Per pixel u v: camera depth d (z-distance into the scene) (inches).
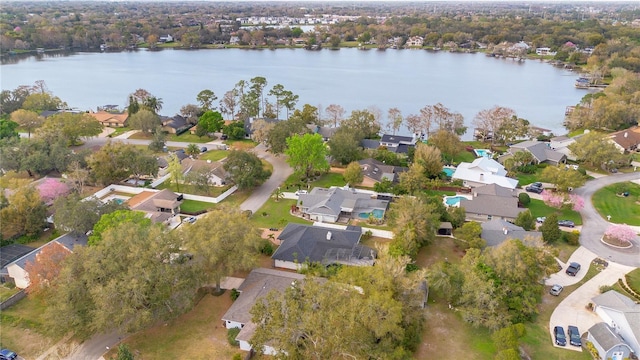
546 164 4512.8
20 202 2945.4
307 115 5639.8
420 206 2866.6
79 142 5017.2
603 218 3366.1
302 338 1801.2
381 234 3097.9
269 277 2409.0
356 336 1747.0
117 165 3880.4
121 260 2055.9
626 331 2065.7
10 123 4734.3
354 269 2204.7
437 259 2812.5
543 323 2222.0
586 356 2012.8
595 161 4269.2
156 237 2118.6
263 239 2805.1
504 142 5310.0
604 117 5487.2
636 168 4394.7
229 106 6441.9
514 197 3444.9
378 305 1844.2
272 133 4557.1
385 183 3759.8
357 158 4399.6
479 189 3656.5
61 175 4040.4
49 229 3115.2
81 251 2121.1
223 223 2365.9
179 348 2017.7
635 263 2763.3
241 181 3705.7
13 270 2464.3
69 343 2043.6
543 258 2337.6
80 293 1985.7
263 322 1835.6
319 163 3996.1
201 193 3774.6
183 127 5728.3
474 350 2047.2
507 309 2208.4
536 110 6953.7
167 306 2027.6
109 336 2096.5
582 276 2625.5
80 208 2815.0
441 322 2228.1
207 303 2324.1
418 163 3988.7
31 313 2250.2
